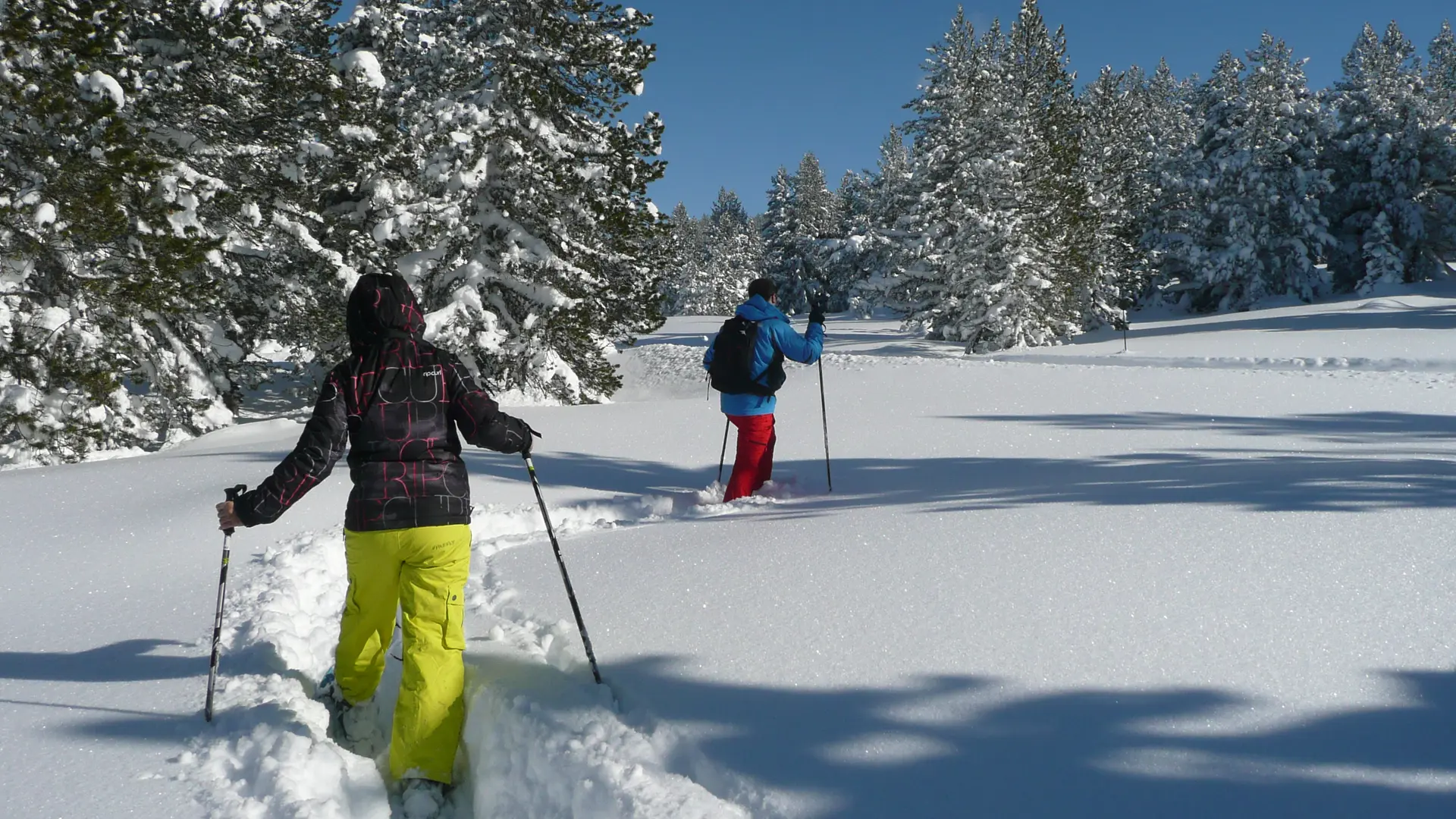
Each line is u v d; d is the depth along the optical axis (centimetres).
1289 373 1309
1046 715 242
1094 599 313
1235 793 201
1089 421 905
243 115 1470
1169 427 846
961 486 597
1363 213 4403
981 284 2995
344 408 293
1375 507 388
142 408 1358
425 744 279
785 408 1098
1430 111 4341
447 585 290
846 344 3478
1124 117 4638
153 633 389
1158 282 4803
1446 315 2653
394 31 1761
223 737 283
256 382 1816
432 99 1766
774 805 218
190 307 1355
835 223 7681
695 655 308
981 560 368
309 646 388
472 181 1614
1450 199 4328
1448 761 204
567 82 1742
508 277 1723
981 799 210
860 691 267
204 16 1348
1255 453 675
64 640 384
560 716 274
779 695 273
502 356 1739
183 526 574
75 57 1155
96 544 545
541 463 805
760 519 516
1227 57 5181
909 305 3756
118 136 1160
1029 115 3519
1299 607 289
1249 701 238
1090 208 3741
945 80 3850
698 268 8869
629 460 826
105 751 276
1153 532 382
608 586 399
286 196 1589
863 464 741
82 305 1216
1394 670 246
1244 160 4169
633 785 230
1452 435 758
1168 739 224
